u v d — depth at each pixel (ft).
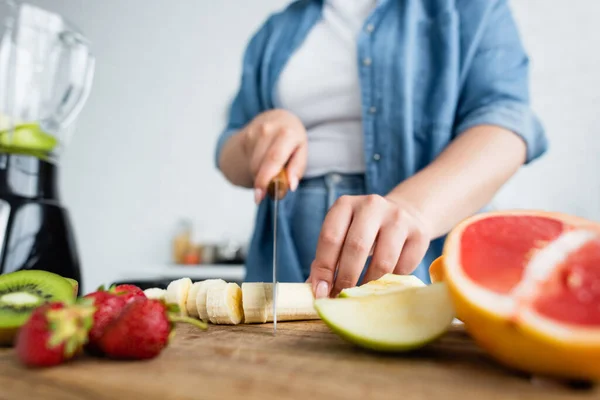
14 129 2.22
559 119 5.26
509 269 0.94
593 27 5.19
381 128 2.89
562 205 5.17
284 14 3.57
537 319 0.83
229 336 1.49
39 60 3.00
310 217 3.03
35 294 1.57
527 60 2.87
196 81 7.39
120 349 1.10
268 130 2.41
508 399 0.81
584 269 0.90
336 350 1.24
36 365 1.06
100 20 8.21
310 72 3.09
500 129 2.41
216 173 7.12
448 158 2.24
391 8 2.95
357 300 1.28
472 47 2.81
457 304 0.97
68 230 2.40
